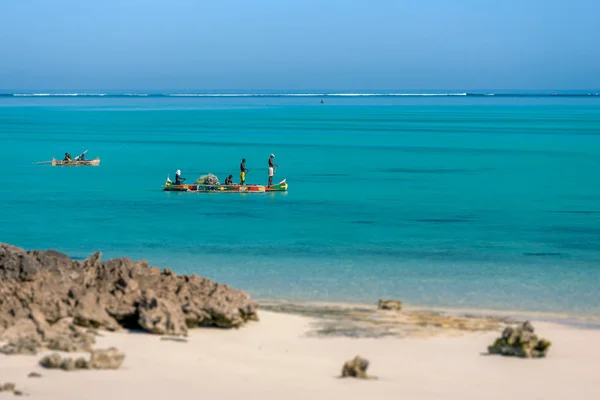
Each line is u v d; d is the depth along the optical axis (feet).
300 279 187.01
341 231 259.19
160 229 261.03
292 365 115.75
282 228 264.93
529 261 211.82
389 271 197.06
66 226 265.95
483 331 140.87
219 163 509.76
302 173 452.76
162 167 481.46
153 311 127.13
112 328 126.52
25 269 130.62
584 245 236.22
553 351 128.16
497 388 107.96
